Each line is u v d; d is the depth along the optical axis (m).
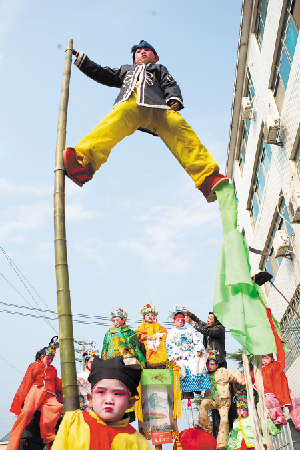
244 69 15.92
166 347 5.41
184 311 5.98
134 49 4.54
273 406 6.53
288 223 12.35
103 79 4.40
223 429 5.38
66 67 4.11
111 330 5.48
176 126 4.05
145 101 4.00
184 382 5.28
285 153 12.09
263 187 15.17
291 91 11.29
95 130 3.84
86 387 6.09
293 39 11.37
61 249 3.28
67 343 2.97
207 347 6.12
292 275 12.49
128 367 2.65
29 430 4.98
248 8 14.48
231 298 3.86
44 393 5.05
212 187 4.03
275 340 3.99
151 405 4.88
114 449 2.53
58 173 3.59
